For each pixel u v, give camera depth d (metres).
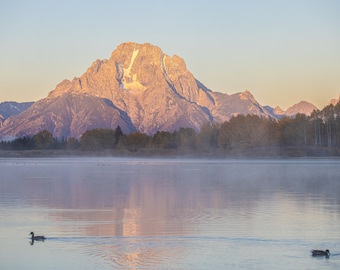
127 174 158.00
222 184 117.00
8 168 199.88
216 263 45.00
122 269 43.47
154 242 52.31
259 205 78.00
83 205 78.94
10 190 103.00
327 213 69.50
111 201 84.00
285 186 110.44
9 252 48.78
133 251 48.78
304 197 88.50
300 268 43.72
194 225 60.75
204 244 51.34
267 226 60.00
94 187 110.19
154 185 115.00
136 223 62.28
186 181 126.88
